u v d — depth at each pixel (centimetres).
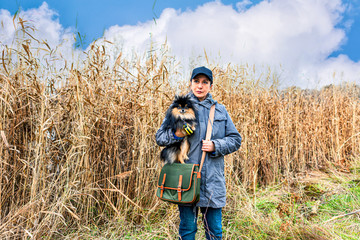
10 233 274
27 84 326
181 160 234
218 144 224
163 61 399
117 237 317
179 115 230
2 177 305
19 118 328
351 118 728
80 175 338
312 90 755
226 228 337
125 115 406
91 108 350
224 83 522
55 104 354
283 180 531
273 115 597
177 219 352
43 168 305
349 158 690
